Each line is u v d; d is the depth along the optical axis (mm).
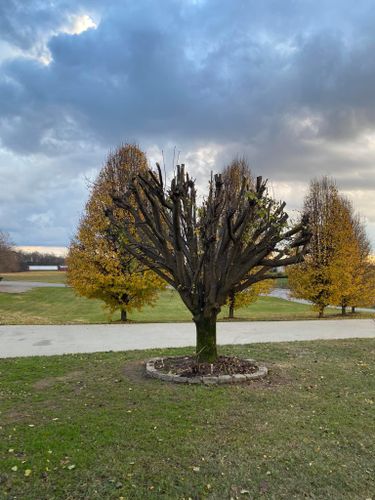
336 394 5375
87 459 3484
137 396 5184
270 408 4797
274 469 3375
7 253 52781
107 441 3836
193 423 4316
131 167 14602
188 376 5895
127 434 4000
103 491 3043
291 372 6484
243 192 6473
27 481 3162
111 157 14797
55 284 44594
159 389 5480
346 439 3971
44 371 6484
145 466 3402
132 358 7473
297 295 17500
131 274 13711
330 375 6336
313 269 16844
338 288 16516
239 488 3107
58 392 5379
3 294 31938
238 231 6172
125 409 4715
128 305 14461
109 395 5234
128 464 3422
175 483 3162
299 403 4984
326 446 3814
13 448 3672
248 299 15703
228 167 14500
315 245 16844
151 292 14617
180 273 6273
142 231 7406
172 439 3906
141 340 9680
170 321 14133
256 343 9211
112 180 14539
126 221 8906
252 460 3521
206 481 3191
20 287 39500
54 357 7586
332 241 16656
